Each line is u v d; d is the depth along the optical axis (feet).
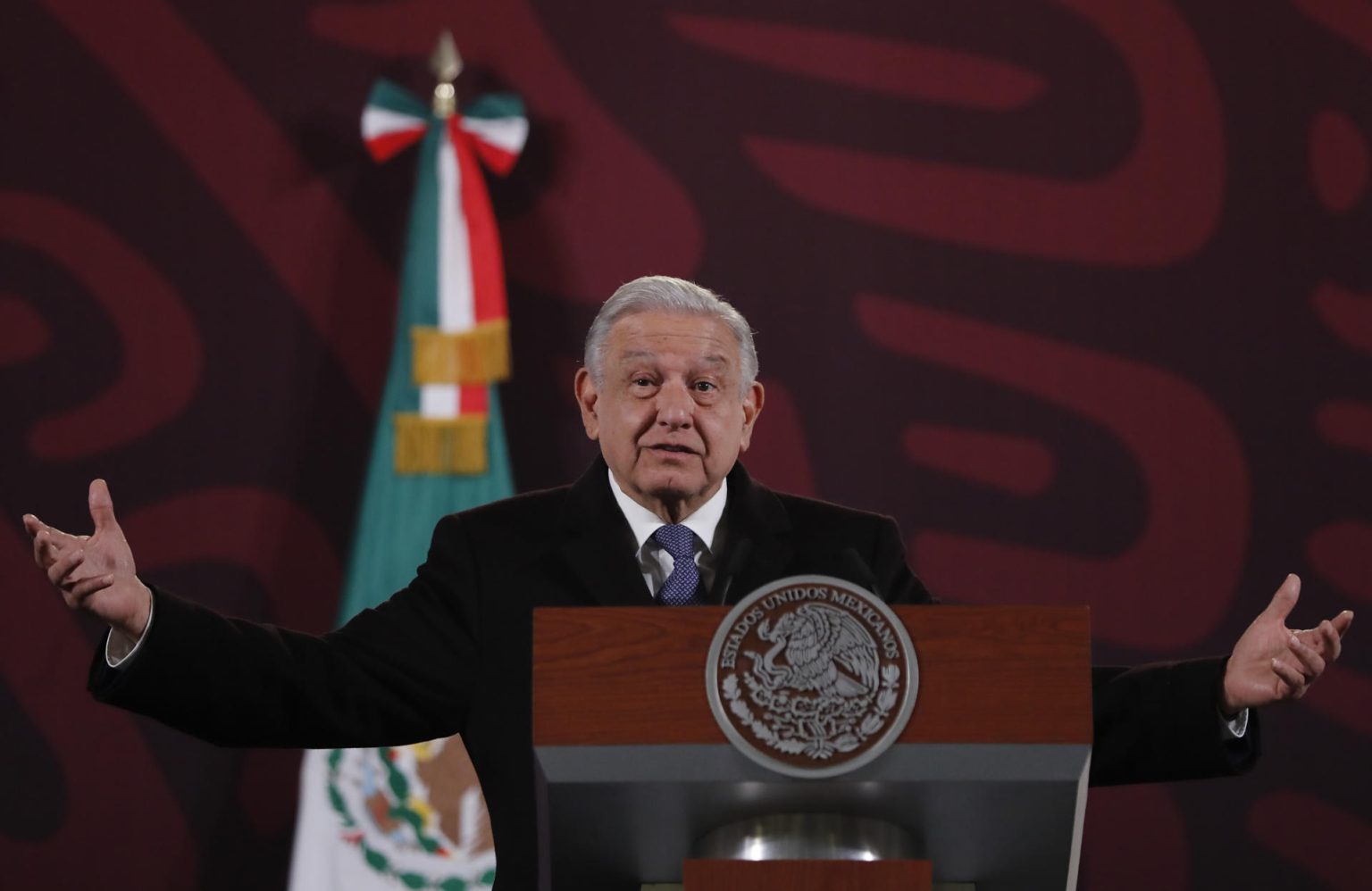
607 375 27.09
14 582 56.59
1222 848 54.90
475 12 61.11
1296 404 57.57
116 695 23.72
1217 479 57.31
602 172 60.08
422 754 53.36
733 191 59.88
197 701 24.21
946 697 19.10
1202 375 57.93
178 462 57.72
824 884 18.69
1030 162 59.62
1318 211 58.65
